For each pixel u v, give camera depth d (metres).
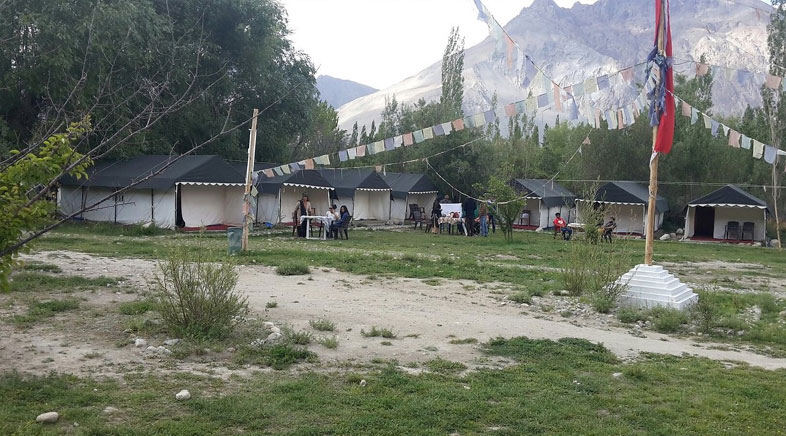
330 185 32.03
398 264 16.00
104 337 7.51
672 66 12.00
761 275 19.28
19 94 26.00
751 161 42.50
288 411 5.30
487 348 7.97
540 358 7.59
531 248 24.09
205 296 7.83
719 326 10.50
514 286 13.47
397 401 5.64
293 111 38.34
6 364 6.28
